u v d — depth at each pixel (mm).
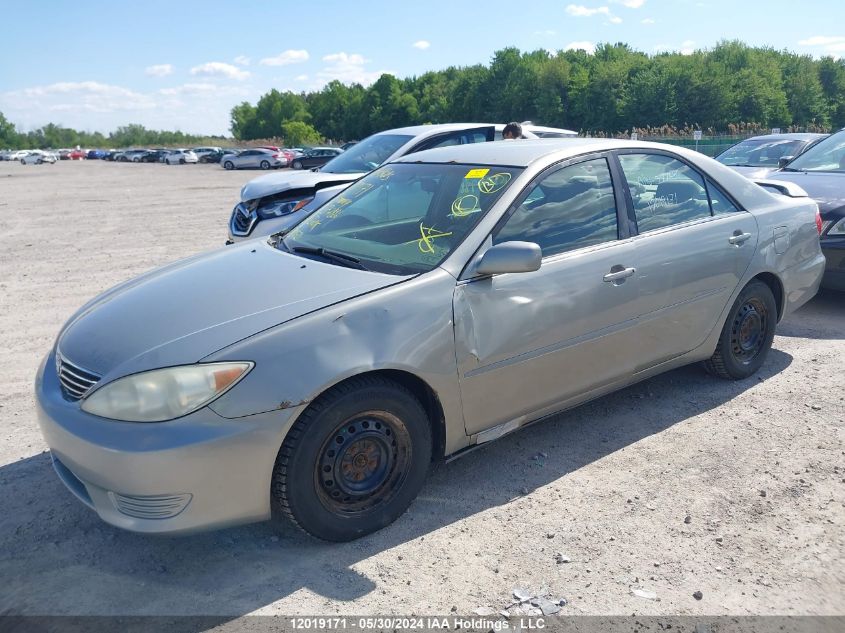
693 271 4145
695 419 4250
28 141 166750
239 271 3525
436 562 2941
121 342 2977
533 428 4199
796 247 4863
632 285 3832
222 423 2686
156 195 24109
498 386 3395
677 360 4297
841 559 2916
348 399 2908
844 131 7797
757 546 3012
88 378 2893
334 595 2750
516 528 3176
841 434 4008
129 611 2682
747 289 4590
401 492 3182
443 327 3146
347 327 2934
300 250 3791
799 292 4984
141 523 2711
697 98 77625
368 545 3070
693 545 3025
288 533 3182
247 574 2893
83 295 7934
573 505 3354
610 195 3918
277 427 2756
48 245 11906
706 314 4320
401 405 3076
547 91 87438
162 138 176625
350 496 3023
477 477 3641
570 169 3809
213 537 3160
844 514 3229
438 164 4066
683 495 3416
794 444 3902
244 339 2805
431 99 109688
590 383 3816
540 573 2857
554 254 3586
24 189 29078
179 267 3859
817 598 2695
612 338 3811
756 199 4699
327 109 130000
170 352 2783
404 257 3426
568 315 3572
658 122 78438
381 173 4352
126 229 14047
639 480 3568
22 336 6320
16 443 4125
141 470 2631
